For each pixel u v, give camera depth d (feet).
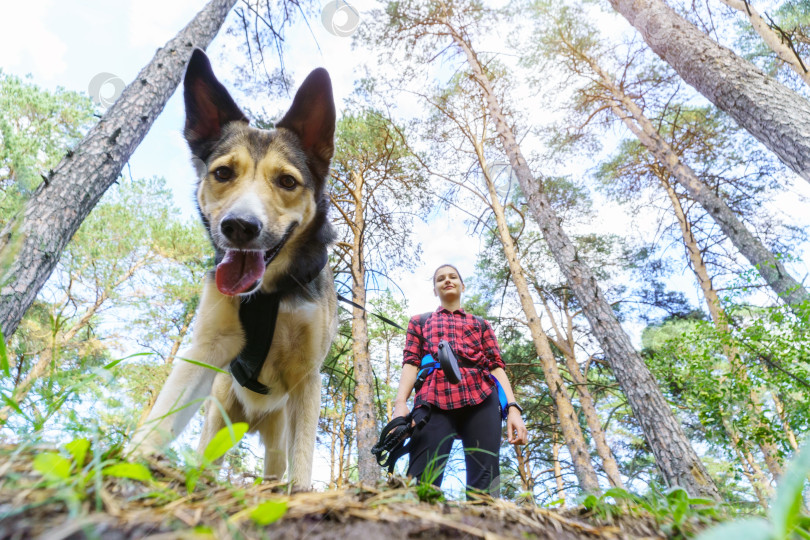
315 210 9.27
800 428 20.71
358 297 27.91
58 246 11.51
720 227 32.65
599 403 43.06
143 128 15.08
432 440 9.44
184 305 40.06
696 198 33.88
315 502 3.11
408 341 11.23
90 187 12.78
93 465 3.00
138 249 38.29
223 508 2.68
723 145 37.37
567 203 41.22
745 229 31.19
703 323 24.32
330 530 2.74
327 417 36.09
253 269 7.58
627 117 36.14
